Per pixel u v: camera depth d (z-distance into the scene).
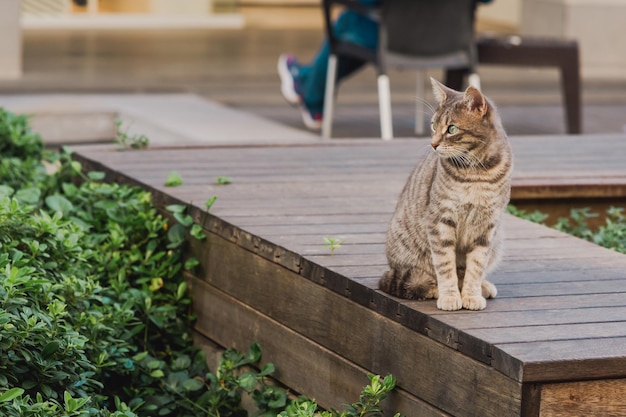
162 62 14.54
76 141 9.37
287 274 4.43
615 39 15.27
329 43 9.03
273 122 9.71
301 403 4.12
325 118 9.08
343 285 4.08
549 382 3.32
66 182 6.14
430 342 3.67
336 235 4.69
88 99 10.28
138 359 4.68
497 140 3.66
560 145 7.11
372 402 3.81
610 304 3.89
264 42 17.69
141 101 10.34
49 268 4.51
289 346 4.45
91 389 4.31
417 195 3.87
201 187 5.54
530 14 16.12
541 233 4.96
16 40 12.30
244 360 4.62
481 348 3.45
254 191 5.51
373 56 8.70
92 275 4.92
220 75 13.43
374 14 8.62
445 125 3.61
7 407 3.62
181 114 9.65
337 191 5.61
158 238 5.30
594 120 10.90
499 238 3.89
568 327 3.62
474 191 3.65
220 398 4.64
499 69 14.99
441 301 3.74
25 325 3.90
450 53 8.67
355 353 4.05
